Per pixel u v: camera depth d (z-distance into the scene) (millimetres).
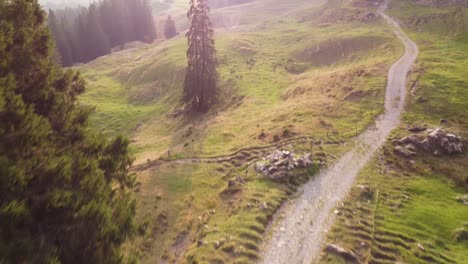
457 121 30719
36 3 13055
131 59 100938
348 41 69562
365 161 26266
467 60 47844
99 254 8664
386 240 17312
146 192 25469
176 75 69125
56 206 8328
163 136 44594
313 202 21078
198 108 47656
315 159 26453
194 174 27672
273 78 59094
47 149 9617
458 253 16594
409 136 28438
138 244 18672
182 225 20703
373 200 21188
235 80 58312
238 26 130625
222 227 19016
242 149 30625
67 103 13000
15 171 7828
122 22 125375
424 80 40500
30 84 11219
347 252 16078
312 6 141250
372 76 44969
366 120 33156
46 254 7473
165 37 138875
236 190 23297
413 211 19859
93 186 10211
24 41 11211
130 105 65438
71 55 108375
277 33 98750
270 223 19078
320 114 36062
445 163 25109
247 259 16031
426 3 90125
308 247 16859
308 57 71250
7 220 7094
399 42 62938
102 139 13164
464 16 69875
